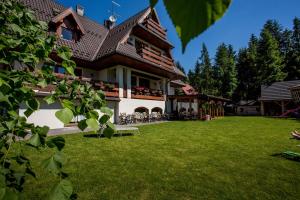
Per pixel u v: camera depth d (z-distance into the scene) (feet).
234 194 11.22
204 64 184.34
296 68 135.03
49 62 5.71
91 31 56.80
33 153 18.39
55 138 3.65
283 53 163.94
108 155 18.85
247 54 145.59
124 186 12.21
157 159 17.70
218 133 33.83
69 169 14.98
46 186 11.93
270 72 130.82
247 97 142.72
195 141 26.23
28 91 4.31
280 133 34.14
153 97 62.03
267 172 14.49
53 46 5.65
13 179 3.76
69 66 5.26
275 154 19.49
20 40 5.18
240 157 18.39
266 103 114.73
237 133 33.96
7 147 4.14
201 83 174.81
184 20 1.19
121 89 49.78
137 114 53.57
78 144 23.41
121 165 15.99
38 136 3.60
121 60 48.01
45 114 34.19
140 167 15.58
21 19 5.65
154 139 27.53
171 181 12.94
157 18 64.85
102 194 11.23
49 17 44.37
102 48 51.65
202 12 1.19
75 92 4.51
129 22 58.95
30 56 5.13
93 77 52.60
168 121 60.08
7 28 5.45
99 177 13.52
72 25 47.19
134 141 25.86
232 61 153.17
